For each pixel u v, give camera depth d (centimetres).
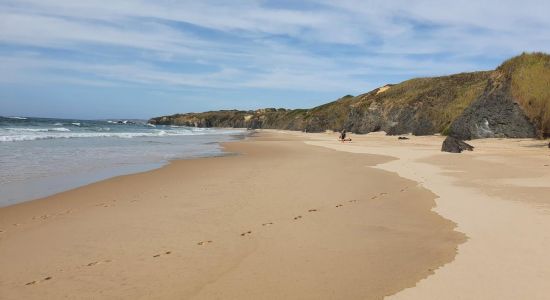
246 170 1916
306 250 730
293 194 1271
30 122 9138
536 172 1681
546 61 4028
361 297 533
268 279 602
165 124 19425
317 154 2855
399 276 599
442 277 588
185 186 1455
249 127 16325
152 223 930
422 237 795
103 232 862
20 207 1130
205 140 4944
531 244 724
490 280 572
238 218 969
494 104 4050
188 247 757
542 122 3606
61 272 646
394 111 6919
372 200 1168
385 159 2398
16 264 684
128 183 1543
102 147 3272
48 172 1812
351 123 8225
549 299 509
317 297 537
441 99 6278
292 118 13362
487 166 1919
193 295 554
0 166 1959
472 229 830
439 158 2361
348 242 774
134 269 652
